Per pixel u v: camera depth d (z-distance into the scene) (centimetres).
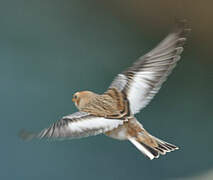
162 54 578
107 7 728
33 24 703
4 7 714
